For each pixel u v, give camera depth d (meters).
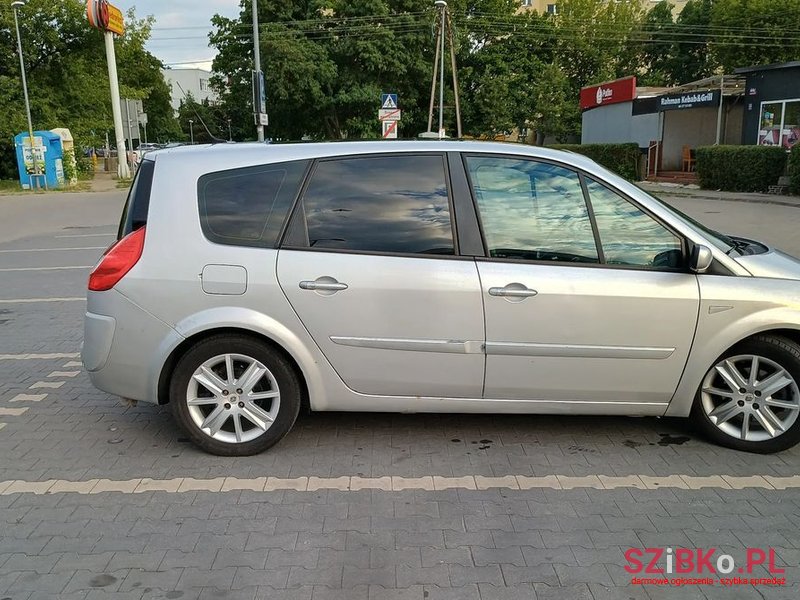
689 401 3.91
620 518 3.29
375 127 39.09
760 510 3.37
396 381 3.85
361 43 37.41
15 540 3.11
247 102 39.59
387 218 3.82
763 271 3.84
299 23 38.12
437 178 3.86
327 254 3.78
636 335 3.77
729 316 3.76
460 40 42.19
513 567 2.90
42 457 3.97
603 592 2.75
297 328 3.77
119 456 3.99
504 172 3.87
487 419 4.50
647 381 3.85
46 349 6.29
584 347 3.77
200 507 3.39
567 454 3.98
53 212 20.33
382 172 3.87
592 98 34.41
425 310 3.75
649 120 29.77
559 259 3.80
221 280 3.75
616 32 50.56
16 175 35.62
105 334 3.83
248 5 39.22
